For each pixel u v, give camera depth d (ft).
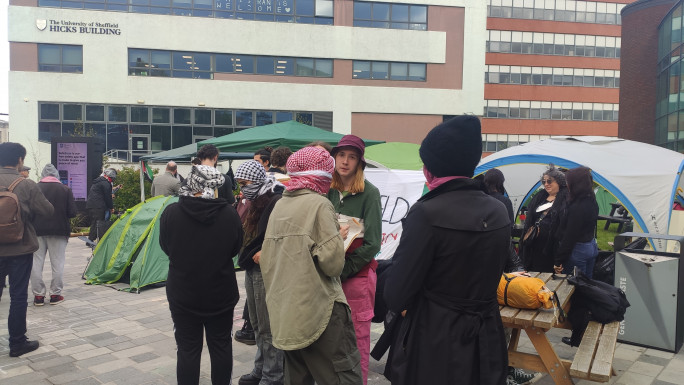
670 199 18.35
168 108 83.15
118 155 80.59
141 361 13.29
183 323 9.89
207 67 84.53
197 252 9.66
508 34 153.38
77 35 79.00
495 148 152.97
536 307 10.20
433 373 6.23
